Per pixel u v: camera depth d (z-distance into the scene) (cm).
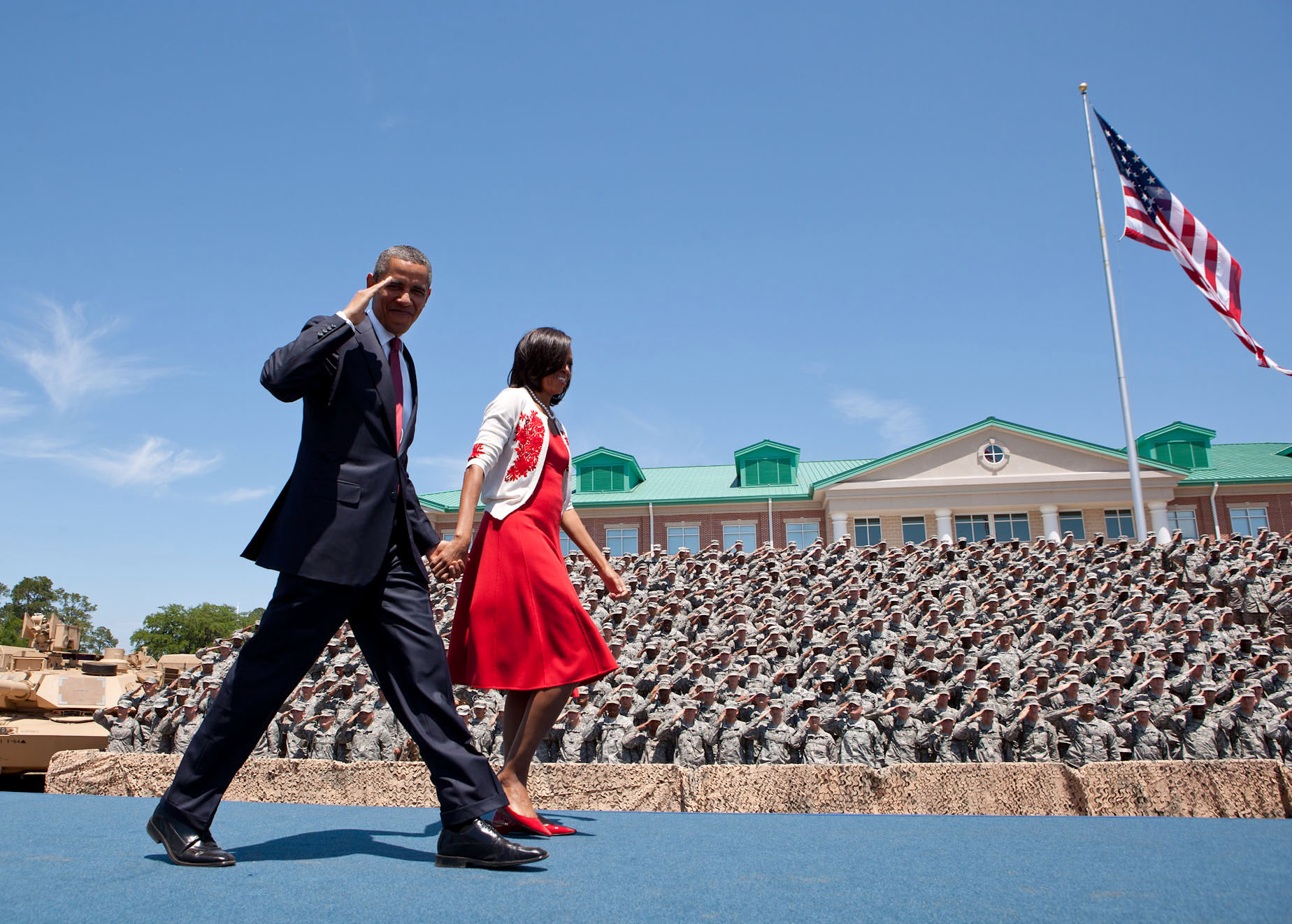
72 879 304
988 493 4472
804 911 273
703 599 2152
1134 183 2359
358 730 1436
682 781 643
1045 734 1316
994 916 268
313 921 254
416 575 388
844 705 1395
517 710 477
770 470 5059
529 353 460
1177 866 359
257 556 371
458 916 263
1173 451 4762
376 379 378
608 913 269
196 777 344
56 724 1698
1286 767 610
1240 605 2212
